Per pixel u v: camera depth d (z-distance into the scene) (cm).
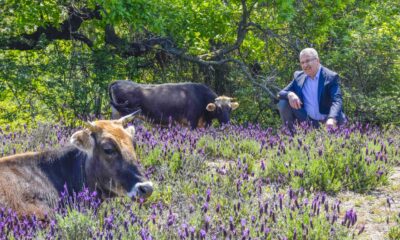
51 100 2230
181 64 2564
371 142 1180
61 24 2414
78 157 819
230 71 2538
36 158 809
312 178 987
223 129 1429
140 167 784
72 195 808
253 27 2447
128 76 2477
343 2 2430
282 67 2508
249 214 768
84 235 659
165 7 2230
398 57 2344
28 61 2294
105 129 786
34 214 718
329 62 2283
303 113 1329
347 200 945
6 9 2217
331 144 1096
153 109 1956
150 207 853
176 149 1113
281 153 1096
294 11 2238
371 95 2323
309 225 733
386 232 809
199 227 725
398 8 2570
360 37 2300
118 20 2094
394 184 1033
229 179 926
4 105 2427
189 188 916
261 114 2478
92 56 2316
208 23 2355
